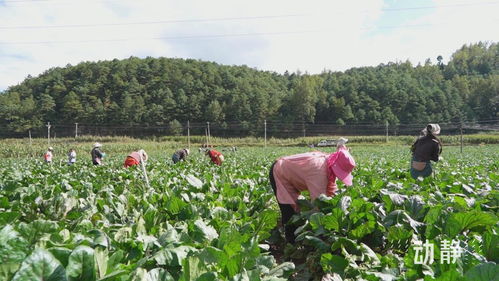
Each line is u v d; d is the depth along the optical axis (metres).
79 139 65.31
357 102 101.56
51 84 97.44
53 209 4.63
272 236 5.23
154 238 3.01
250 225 4.12
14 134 79.31
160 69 108.31
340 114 96.31
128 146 52.94
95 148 16.42
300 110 93.06
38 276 1.59
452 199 4.92
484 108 101.19
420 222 4.07
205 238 3.37
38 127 80.69
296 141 69.44
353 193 4.95
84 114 85.75
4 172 11.34
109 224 4.11
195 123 89.50
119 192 6.86
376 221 3.95
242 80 109.06
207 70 113.44
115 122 86.31
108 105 89.94
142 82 105.25
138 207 5.22
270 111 95.56
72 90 94.25
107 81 100.00
